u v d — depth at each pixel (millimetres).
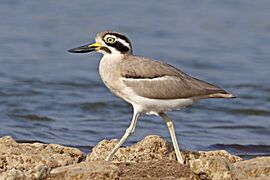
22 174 12055
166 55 29438
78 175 12164
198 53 29844
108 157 13688
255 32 33562
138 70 13898
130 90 13875
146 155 14133
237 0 39500
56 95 23203
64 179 12141
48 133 18969
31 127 19625
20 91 23328
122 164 13109
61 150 14430
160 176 12430
